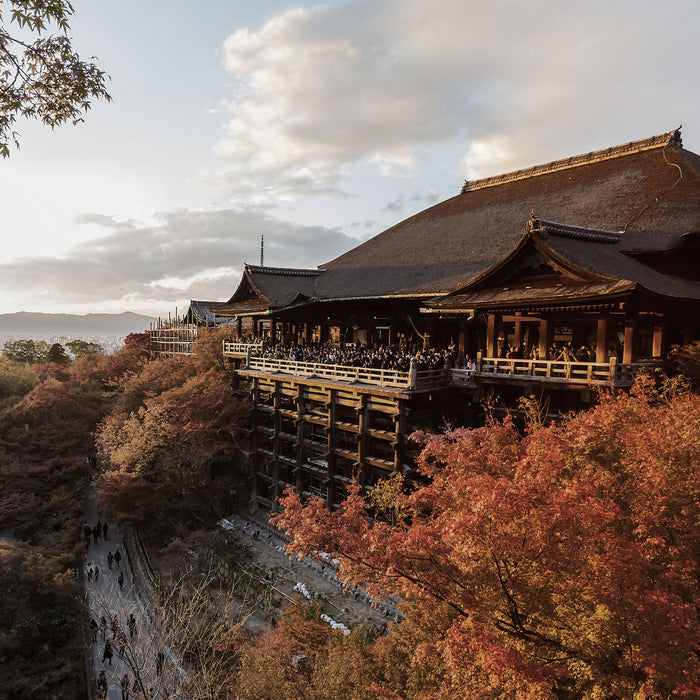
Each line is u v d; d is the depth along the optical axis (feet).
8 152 26.81
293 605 75.66
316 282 150.82
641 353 79.46
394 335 116.88
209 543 110.52
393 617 76.95
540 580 27.20
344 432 111.65
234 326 184.44
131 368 228.02
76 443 154.61
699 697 23.24
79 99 26.99
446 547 32.17
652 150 112.16
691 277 79.87
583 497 28.17
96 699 75.36
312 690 49.11
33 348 325.42
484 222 125.49
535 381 73.46
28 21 23.45
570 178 123.95
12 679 74.08
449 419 92.17
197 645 55.11
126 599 96.12
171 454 124.06
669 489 30.19
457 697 28.55
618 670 27.02
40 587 85.87
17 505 117.80
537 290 71.61
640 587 26.84
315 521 35.60
